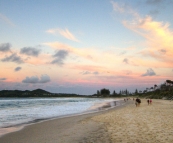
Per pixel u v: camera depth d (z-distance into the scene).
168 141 10.23
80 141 11.00
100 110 39.53
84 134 12.98
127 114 24.64
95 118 22.19
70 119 23.11
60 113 33.72
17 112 36.16
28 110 41.72
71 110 41.25
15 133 14.76
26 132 15.15
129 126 15.02
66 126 17.53
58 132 14.55
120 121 18.14
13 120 23.69
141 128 13.90
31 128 17.11
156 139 10.66
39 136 13.36
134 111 29.33
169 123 15.84
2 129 16.67
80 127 16.33
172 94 102.06
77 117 25.11
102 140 10.91
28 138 12.82
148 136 11.37
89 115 27.47
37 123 20.33
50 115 29.97
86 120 21.03
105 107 50.84
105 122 18.22
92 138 11.56
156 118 19.25
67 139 11.73
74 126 17.12
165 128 13.63
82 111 37.91
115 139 10.95
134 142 10.19
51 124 19.36
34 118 25.70
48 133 14.38
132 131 12.96
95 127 15.77
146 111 28.36
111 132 13.00
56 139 11.95
